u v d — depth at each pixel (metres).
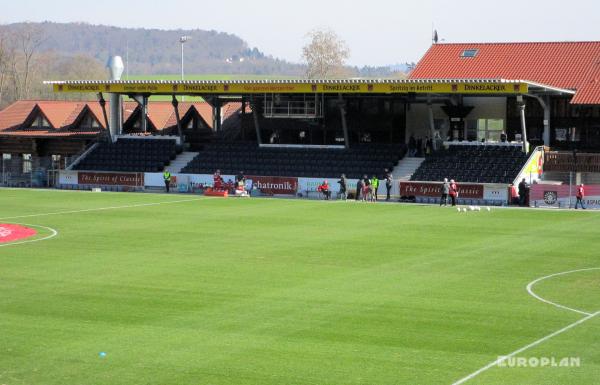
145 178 82.88
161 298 30.72
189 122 98.38
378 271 36.38
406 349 24.17
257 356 23.45
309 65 159.62
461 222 54.88
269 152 86.62
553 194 67.00
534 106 83.62
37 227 51.06
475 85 74.50
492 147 79.56
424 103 86.50
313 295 31.27
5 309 29.02
